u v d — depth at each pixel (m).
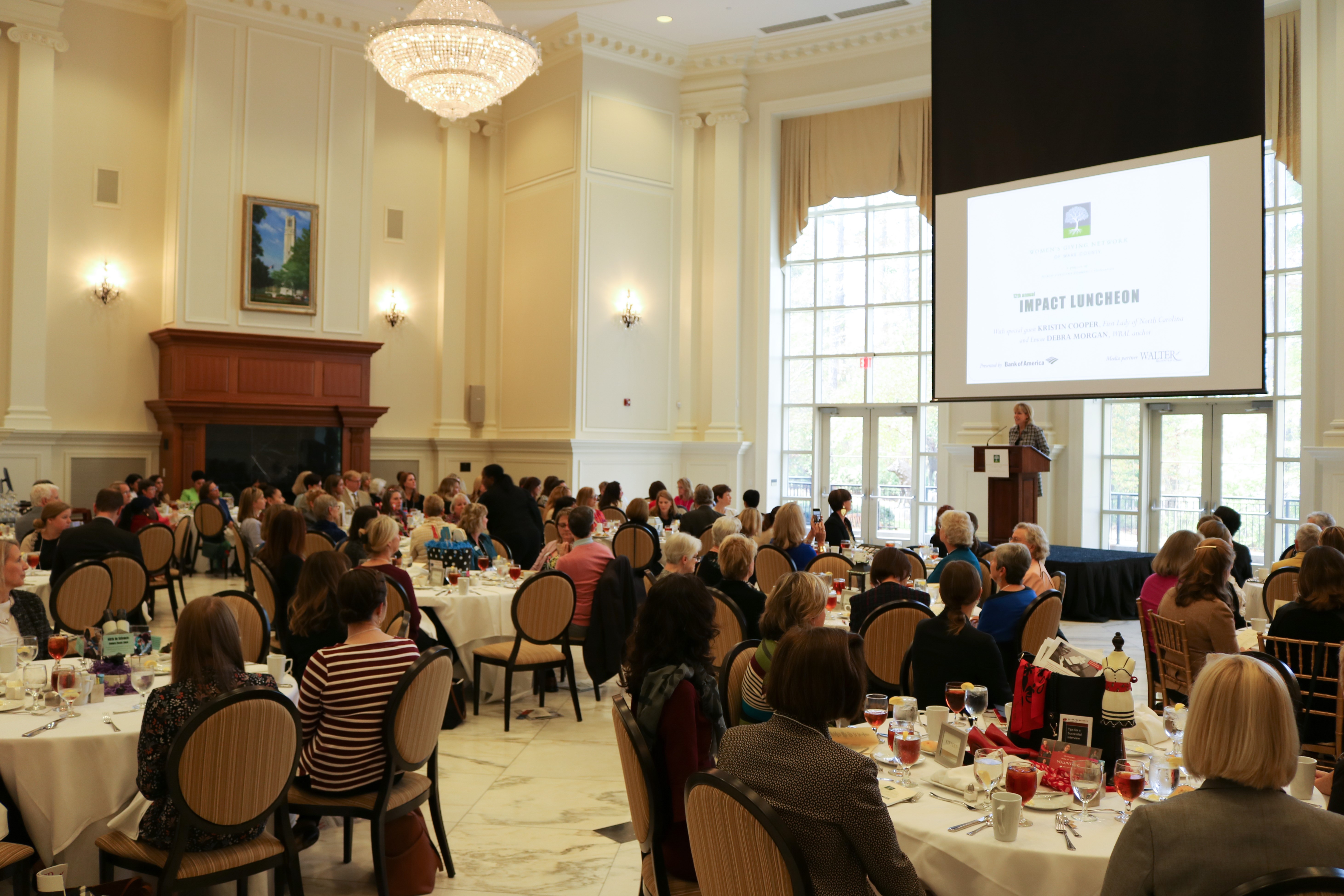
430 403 14.50
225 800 2.84
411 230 14.32
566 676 6.87
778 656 2.14
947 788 2.67
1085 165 8.83
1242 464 10.64
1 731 3.22
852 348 13.74
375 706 3.32
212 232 12.36
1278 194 10.32
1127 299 8.65
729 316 13.83
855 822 1.99
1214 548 4.53
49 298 11.96
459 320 14.53
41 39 11.67
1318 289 9.59
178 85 12.30
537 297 13.91
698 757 2.71
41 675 3.63
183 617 2.93
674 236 14.06
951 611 3.62
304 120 12.96
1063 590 6.27
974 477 12.14
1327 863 1.70
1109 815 2.50
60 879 2.65
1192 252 8.23
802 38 13.25
